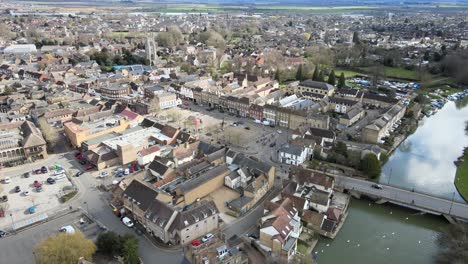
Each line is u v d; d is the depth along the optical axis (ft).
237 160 505.66
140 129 628.28
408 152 622.13
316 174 456.86
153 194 390.42
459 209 424.05
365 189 467.11
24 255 344.90
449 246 355.97
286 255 334.85
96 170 516.73
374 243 378.94
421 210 428.97
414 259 356.59
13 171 514.68
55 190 464.24
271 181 473.26
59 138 631.15
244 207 416.26
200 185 439.22
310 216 395.96
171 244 360.48
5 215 409.28
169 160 506.89
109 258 332.80
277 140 636.07
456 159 591.78
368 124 633.20
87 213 413.80
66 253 303.48
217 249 320.50
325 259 353.31
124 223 393.29
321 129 609.83
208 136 650.84
